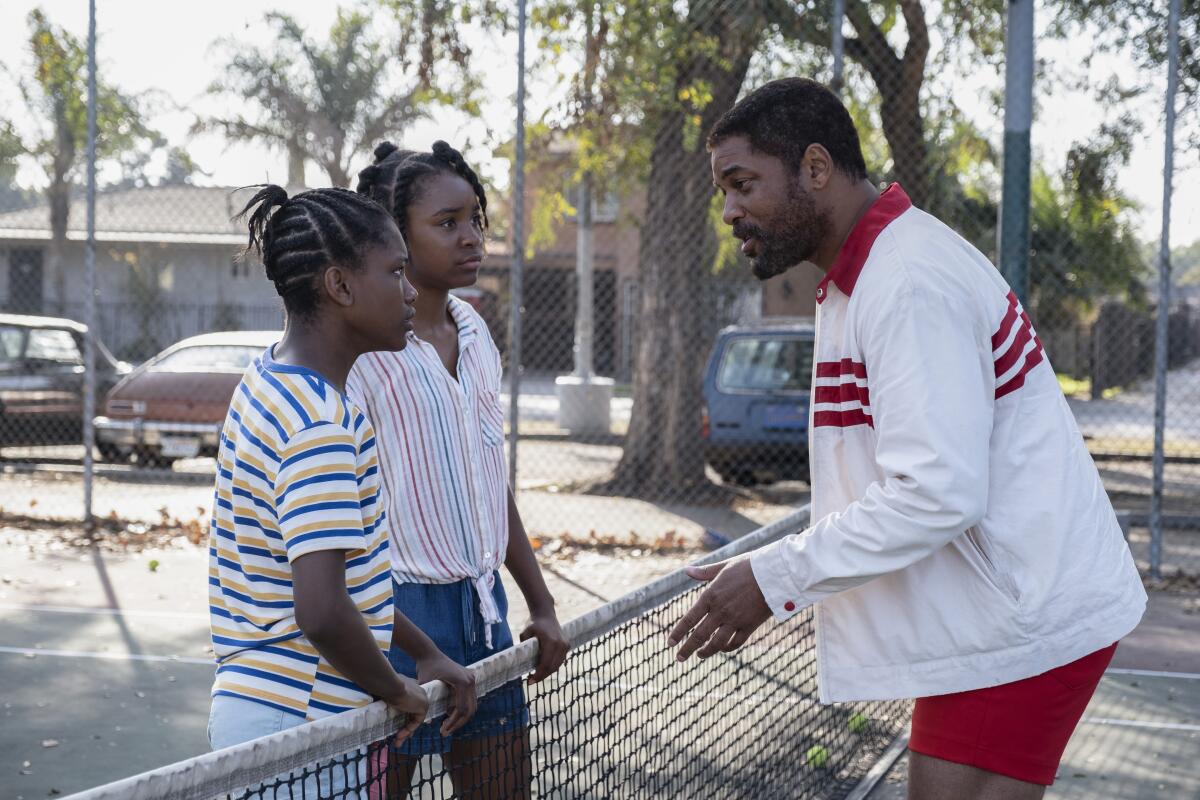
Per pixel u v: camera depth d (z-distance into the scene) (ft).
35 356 46.47
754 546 11.42
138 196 100.83
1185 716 17.79
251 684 6.72
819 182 7.75
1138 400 82.79
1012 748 7.63
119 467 44.16
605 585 26.22
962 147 44.65
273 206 7.07
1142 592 7.97
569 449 56.95
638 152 42.34
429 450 8.66
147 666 19.77
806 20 36.60
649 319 40.68
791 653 16.43
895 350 7.19
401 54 36.68
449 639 8.70
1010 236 24.91
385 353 8.63
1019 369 7.59
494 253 105.40
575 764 12.63
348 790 6.40
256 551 6.72
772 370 40.68
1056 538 7.47
